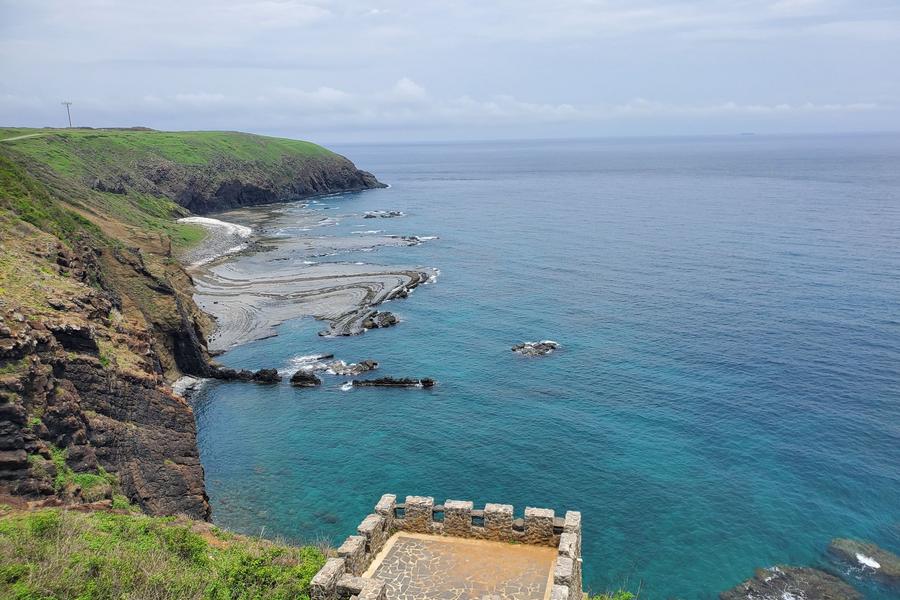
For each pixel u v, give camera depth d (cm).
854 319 8450
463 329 8838
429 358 7894
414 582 2059
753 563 4294
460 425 6212
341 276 11444
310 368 7694
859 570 4206
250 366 7794
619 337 8275
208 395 7044
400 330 8862
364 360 7825
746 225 15325
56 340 3931
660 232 14975
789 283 10156
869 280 10094
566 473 5334
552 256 12900
